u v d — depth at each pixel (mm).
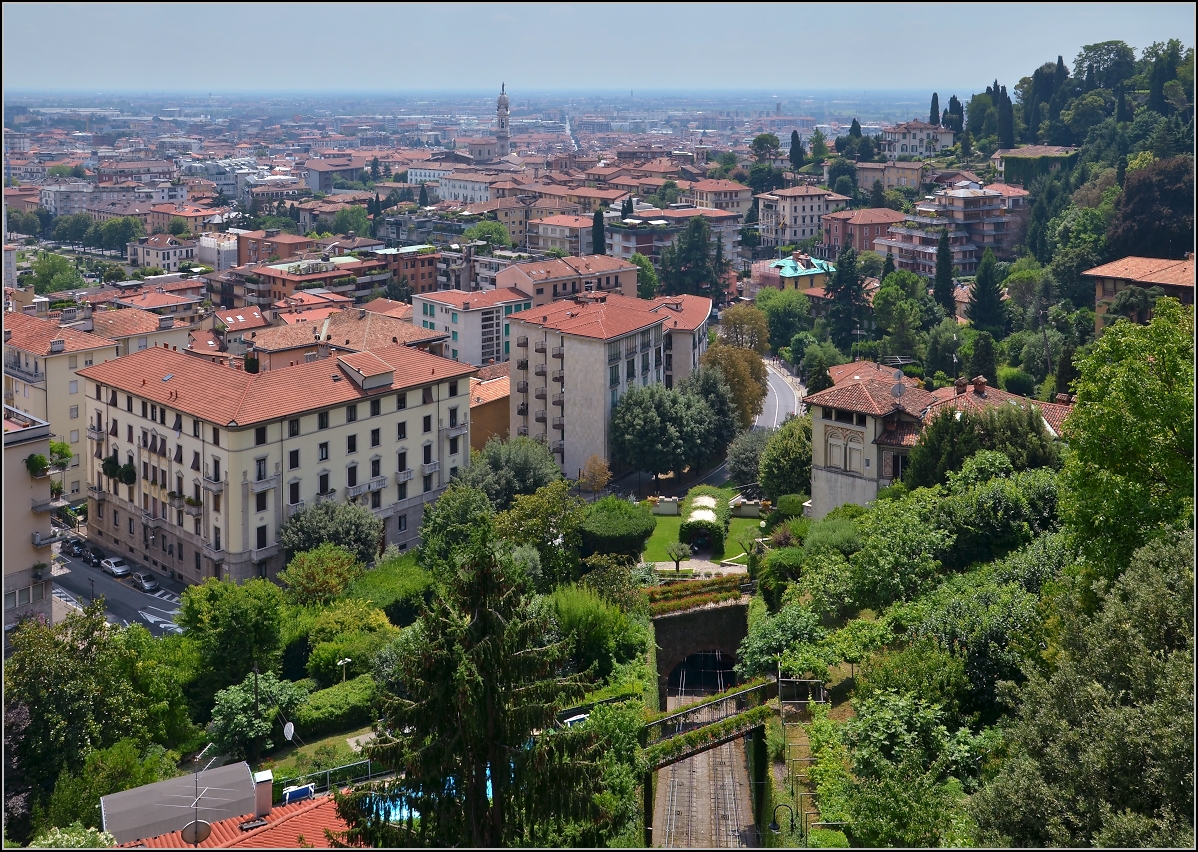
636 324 165375
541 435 165500
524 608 53656
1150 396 64688
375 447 130125
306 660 93938
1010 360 185375
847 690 74375
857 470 111875
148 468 128000
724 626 102062
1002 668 64250
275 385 122938
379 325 171375
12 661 67312
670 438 154750
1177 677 46844
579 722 73000
